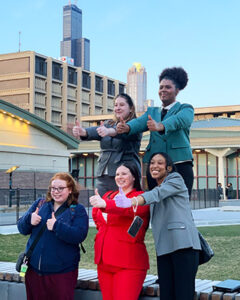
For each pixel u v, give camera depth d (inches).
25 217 197.2
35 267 188.9
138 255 180.4
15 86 3698.3
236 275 306.8
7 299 222.8
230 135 1640.0
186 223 168.1
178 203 169.9
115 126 218.1
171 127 184.9
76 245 194.9
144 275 181.6
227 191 1675.7
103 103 4515.3
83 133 217.6
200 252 181.3
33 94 3649.1
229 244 460.1
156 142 201.6
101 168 220.8
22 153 1268.5
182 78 200.5
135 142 219.1
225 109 2827.3
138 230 173.2
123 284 176.1
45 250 188.4
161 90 201.9
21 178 1254.9
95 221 193.5
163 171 176.9
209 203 1226.6
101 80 4522.6
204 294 183.8
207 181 1748.3
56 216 193.2
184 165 197.5
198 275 309.7
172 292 169.8
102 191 221.8
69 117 4074.8
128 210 175.6
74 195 198.7
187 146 197.0
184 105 197.8
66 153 1419.8
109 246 181.2
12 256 393.1
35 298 191.6
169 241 167.8
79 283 208.2
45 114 3801.7
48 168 1353.3
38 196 957.2
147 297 191.5
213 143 1657.2
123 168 191.8
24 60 3688.5
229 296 179.0
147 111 208.2
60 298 187.6
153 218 173.5
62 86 3988.7
